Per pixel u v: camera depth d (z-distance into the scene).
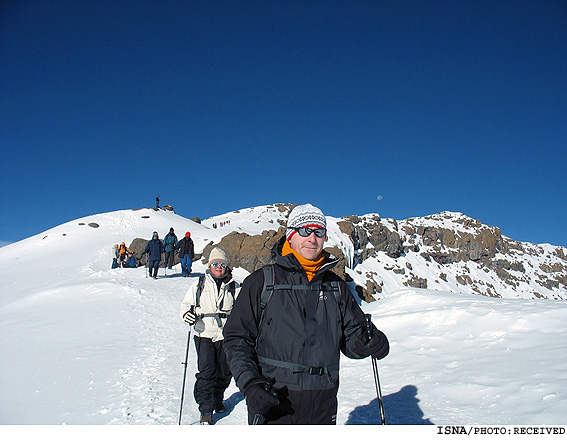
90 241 46.16
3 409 5.03
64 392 5.62
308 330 2.40
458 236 101.69
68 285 17.27
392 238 84.06
